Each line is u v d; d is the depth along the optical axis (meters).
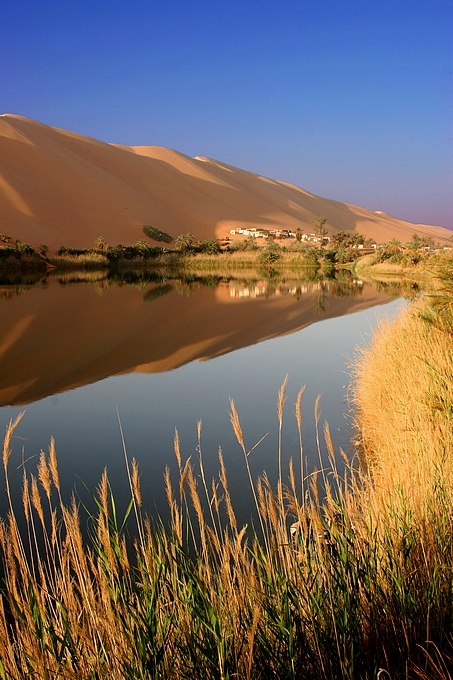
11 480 7.84
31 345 18.86
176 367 15.61
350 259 76.44
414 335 9.77
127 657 2.64
